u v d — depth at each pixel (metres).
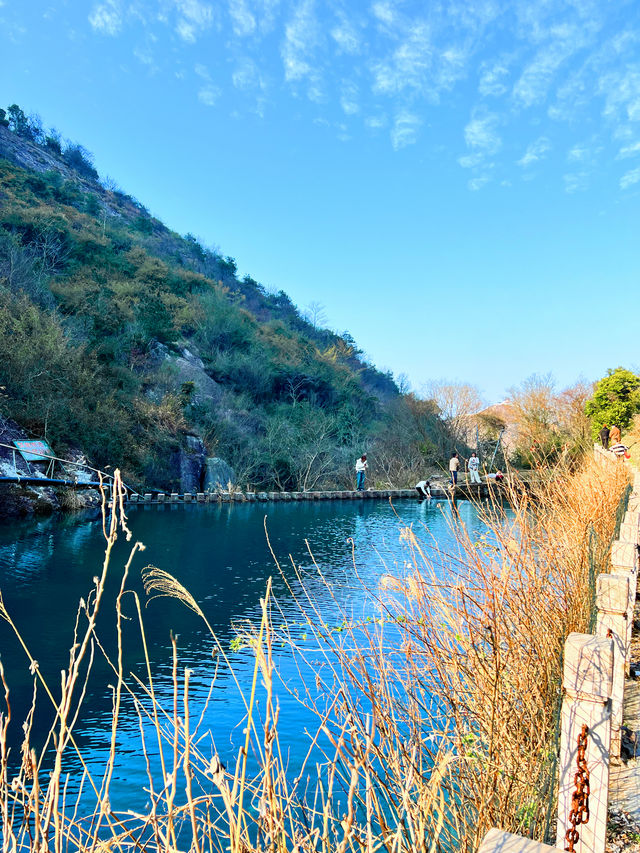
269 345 47.34
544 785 2.61
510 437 19.38
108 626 7.14
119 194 75.12
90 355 24.22
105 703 5.17
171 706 5.11
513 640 3.44
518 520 4.09
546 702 3.30
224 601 8.38
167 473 24.95
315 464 31.89
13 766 4.13
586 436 13.24
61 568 10.03
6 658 6.02
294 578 9.90
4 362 19.09
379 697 2.94
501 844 1.21
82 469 19.39
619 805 2.94
